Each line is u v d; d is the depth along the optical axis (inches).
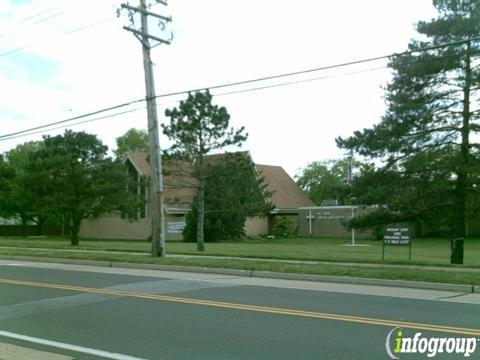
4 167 2014.0
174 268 748.0
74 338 320.2
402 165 866.1
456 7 834.2
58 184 1423.5
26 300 461.4
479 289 517.3
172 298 467.8
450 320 366.3
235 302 445.1
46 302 449.7
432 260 919.0
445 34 816.3
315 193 2888.8
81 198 1437.0
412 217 890.7
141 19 857.5
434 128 836.6
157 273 703.7
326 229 2155.5
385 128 856.9
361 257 978.1
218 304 434.3
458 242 849.5
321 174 2906.0
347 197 919.7
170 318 377.1
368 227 927.7
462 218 850.8
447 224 900.6
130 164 1921.8
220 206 1381.6
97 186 1423.5
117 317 382.0
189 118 1143.6
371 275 590.2
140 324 357.7
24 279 619.2
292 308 414.9
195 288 539.2
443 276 568.4
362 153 880.9
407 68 831.7
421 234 2047.2
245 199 1283.2
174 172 1183.6
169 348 295.6
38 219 2244.1
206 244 1501.0
